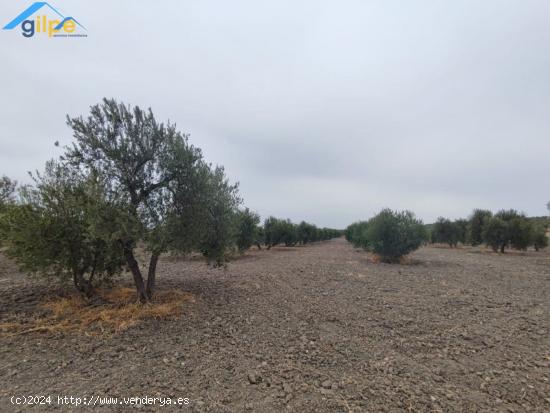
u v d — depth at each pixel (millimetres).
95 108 6059
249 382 3480
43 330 4996
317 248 29234
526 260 17203
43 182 6035
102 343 4555
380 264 15039
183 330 5176
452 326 5598
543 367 3930
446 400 3135
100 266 6809
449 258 18281
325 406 3008
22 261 5977
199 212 6438
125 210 5543
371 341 4867
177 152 6258
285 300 7434
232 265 14141
